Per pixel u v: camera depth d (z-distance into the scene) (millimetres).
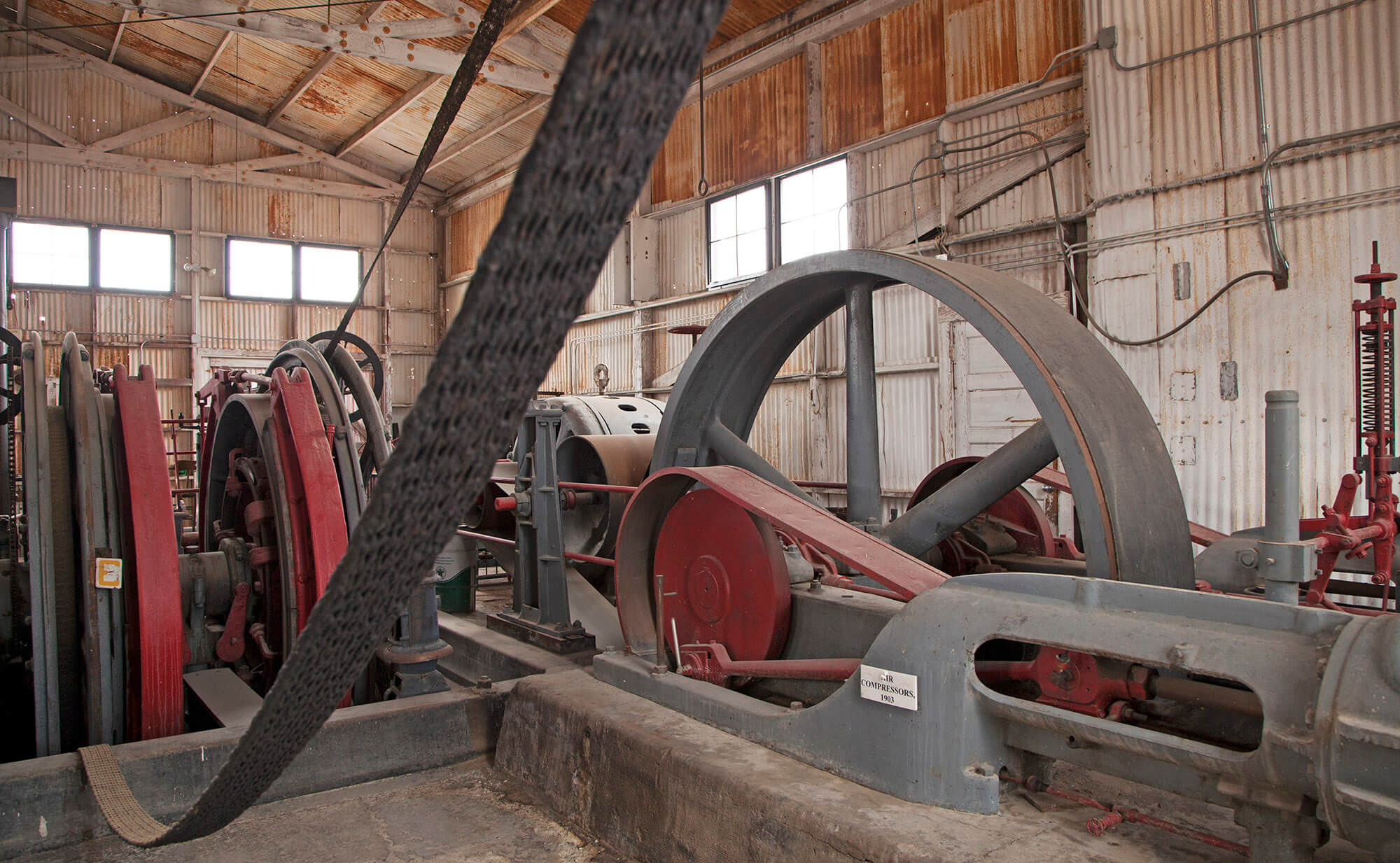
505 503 4426
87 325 16125
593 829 2816
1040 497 7535
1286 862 1613
